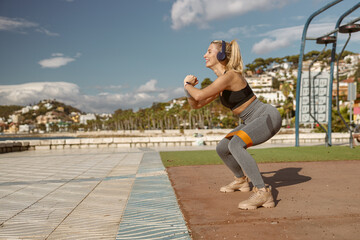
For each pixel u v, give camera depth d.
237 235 2.28
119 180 5.20
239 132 3.17
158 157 9.05
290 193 3.67
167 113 124.25
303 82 11.29
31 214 3.10
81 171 6.54
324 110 11.35
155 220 2.74
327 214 2.75
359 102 53.19
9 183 5.15
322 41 10.79
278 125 3.20
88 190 4.38
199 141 15.45
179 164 7.05
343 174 5.05
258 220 2.64
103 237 2.35
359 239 2.14
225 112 114.56
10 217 3.00
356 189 3.84
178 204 3.31
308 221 2.57
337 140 15.43
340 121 24.56
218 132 84.06
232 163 3.72
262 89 194.50
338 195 3.51
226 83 3.02
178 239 2.23
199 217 2.78
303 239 2.16
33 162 8.65
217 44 3.21
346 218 2.63
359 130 10.60
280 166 6.27
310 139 15.82
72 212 3.16
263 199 3.00
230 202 3.32
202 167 6.46
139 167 6.91
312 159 7.35
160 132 107.25
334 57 10.94
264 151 9.81
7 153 12.64
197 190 4.05
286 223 2.53
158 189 4.23
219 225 2.54
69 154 11.36
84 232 2.48
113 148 14.49
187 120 127.38
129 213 3.03
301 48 11.02
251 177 3.07
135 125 159.88
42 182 5.19
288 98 83.06
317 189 3.88
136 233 2.41
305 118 11.32
